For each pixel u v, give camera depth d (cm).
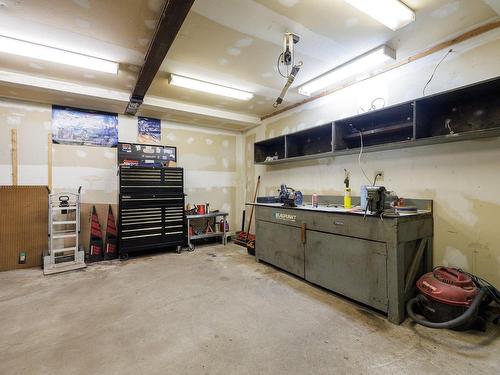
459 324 177
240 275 319
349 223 242
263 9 196
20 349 174
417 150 264
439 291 198
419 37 236
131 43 239
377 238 220
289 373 152
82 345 179
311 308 233
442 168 245
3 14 198
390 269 210
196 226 509
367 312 226
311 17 206
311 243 283
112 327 201
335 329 199
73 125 399
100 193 418
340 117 346
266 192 491
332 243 259
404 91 277
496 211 213
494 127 195
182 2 171
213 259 390
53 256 340
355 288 237
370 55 260
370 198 226
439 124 245
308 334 192
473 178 226
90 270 339
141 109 412
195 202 514
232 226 561
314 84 337
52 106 385
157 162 462
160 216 415
